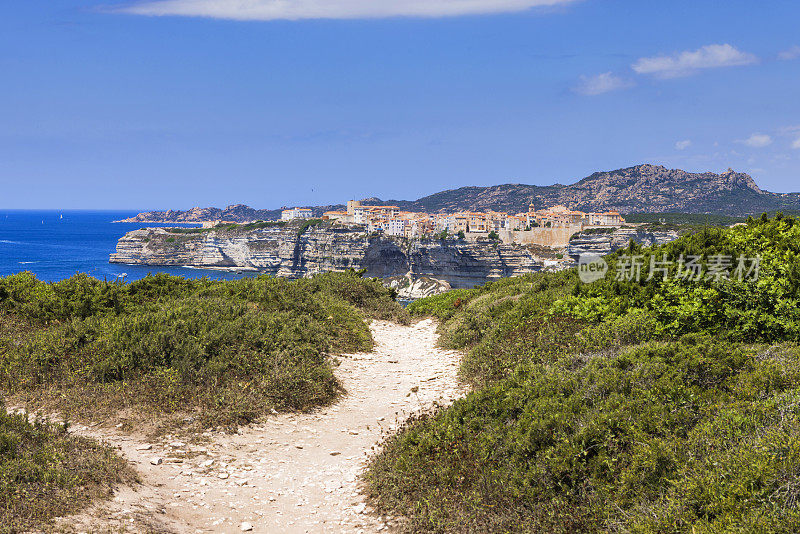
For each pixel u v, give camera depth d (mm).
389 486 7762
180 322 13117
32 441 7402
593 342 12320
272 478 8391
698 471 5855
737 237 15648
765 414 6465
